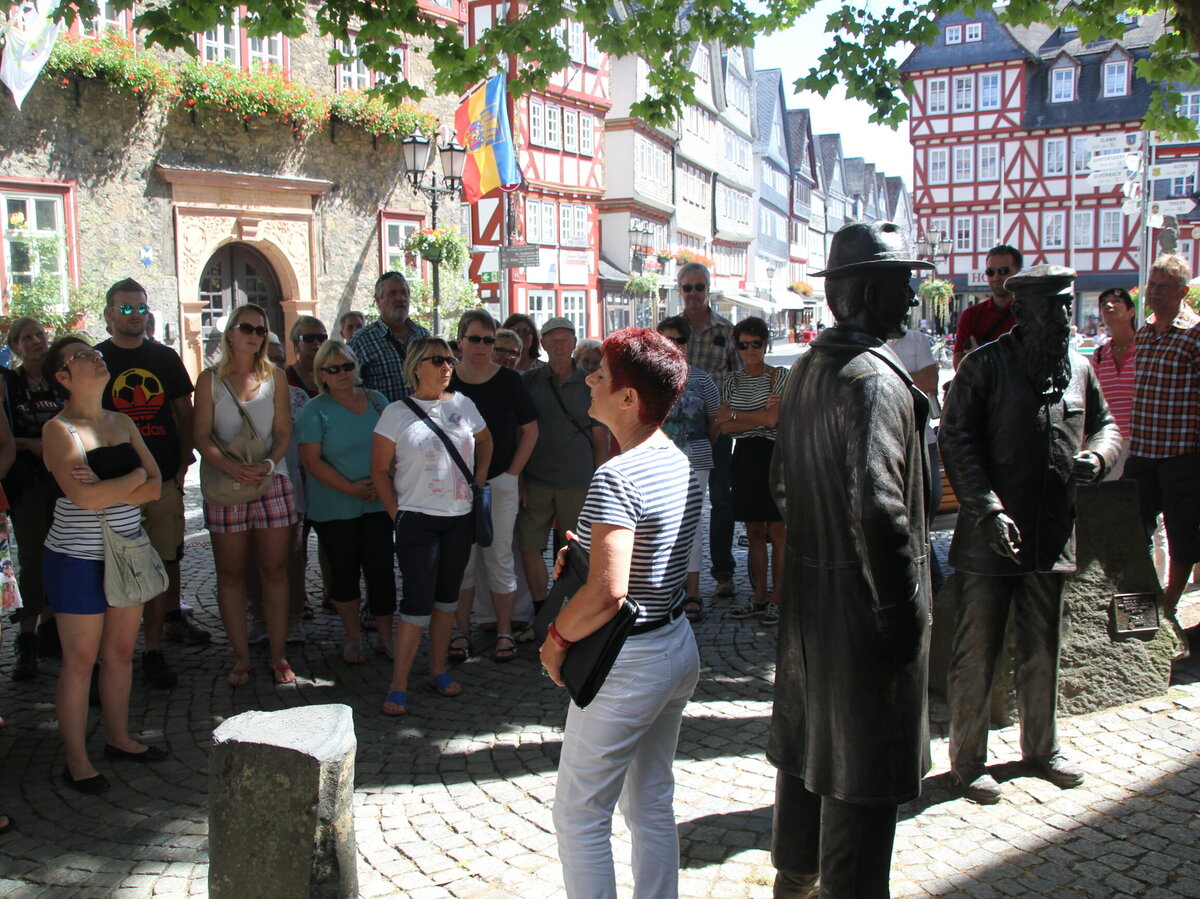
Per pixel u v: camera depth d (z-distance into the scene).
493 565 5.71
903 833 3.60
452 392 5.34
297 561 6.15
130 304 5.42
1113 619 4.64
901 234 2.76
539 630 2.73
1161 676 4.77
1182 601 6.32
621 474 2.61
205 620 6.70
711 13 7.66
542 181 31.58
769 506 6.16
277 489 5.36
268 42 19.55
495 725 4.77
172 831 3.76
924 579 2.70
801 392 2.77
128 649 4.36
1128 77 49.69
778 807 3.06
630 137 38.31
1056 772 3.93
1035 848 3.46
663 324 6.76
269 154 19.34
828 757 2.71
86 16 6.59
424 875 3.41
